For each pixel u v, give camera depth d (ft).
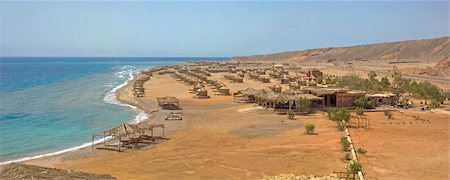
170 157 114.11
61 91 313.32
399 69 446.60
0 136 146.20
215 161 109.29
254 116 183.52
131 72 609.42
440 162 103.30
